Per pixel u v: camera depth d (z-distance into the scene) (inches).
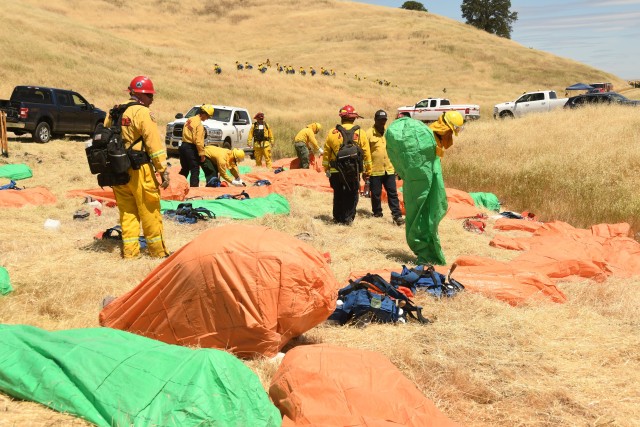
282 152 826.2
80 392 116.4
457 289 235.5
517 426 144.6
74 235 303.7
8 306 195.8
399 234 359.3
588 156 606.2
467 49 3440.0
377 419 116.9
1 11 1877.5
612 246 335.6
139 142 258.8
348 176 363.3
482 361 176.7
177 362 118.9
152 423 109.2
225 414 112.9
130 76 1565.0
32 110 773.3
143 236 292.4
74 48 1710.1
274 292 161.2
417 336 191.3
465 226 392.2
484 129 853.8
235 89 1769.2
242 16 4224.9
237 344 163.2
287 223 354.0
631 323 221.1
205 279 161.8
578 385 167.3
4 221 322.3
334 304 171.9
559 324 212.5
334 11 4377.5
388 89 2389.3
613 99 1123.3
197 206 369.7
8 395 119.3
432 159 289.1
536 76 3085.6
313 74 2442.2
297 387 125.8
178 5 4222.4
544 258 285.4
